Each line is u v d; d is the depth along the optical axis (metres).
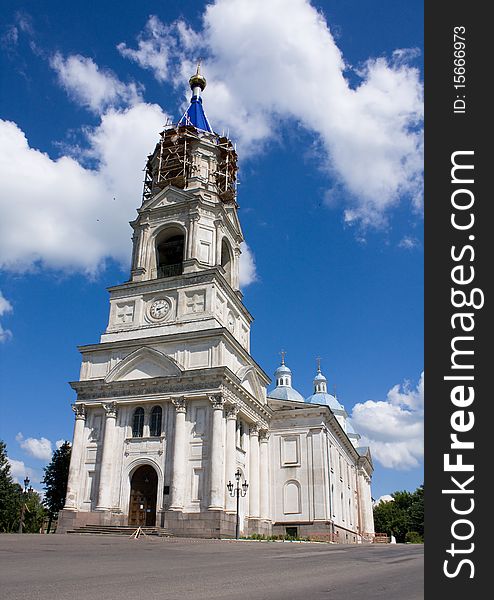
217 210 56.28
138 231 57.16
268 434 58.97
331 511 57.78
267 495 55.84
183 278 52.19
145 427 48.25
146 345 50.44
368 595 11.58
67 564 17.44
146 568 16.81
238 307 57.28
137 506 46.50
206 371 46.75
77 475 48.44
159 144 61.31
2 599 10.61
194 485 45.09
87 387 50.66
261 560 21.11
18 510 79.81
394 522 124.62
